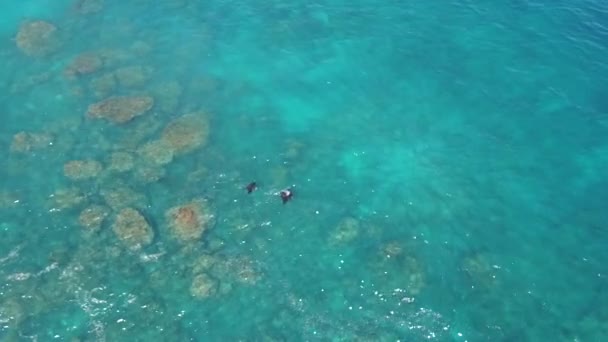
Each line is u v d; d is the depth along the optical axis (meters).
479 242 31.31
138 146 35.69
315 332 27.84
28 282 29.30
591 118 37.19
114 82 39.69
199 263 30.22
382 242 31.36
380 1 46.22
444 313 28.52
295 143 36.44
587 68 39.91
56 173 34.28
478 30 43.16
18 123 37.09
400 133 36.97
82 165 34.47
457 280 29.75
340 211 32.81
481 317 28.38
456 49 41.88
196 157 35.34
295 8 46.12
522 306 28.80
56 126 36.84
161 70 40.94
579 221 32.22
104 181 33.84
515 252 30.86
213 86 39.91
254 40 43.41
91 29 44.34
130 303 28.72
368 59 41.59
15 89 39.34
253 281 29.70
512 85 39.31
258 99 39.28
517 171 34.62
